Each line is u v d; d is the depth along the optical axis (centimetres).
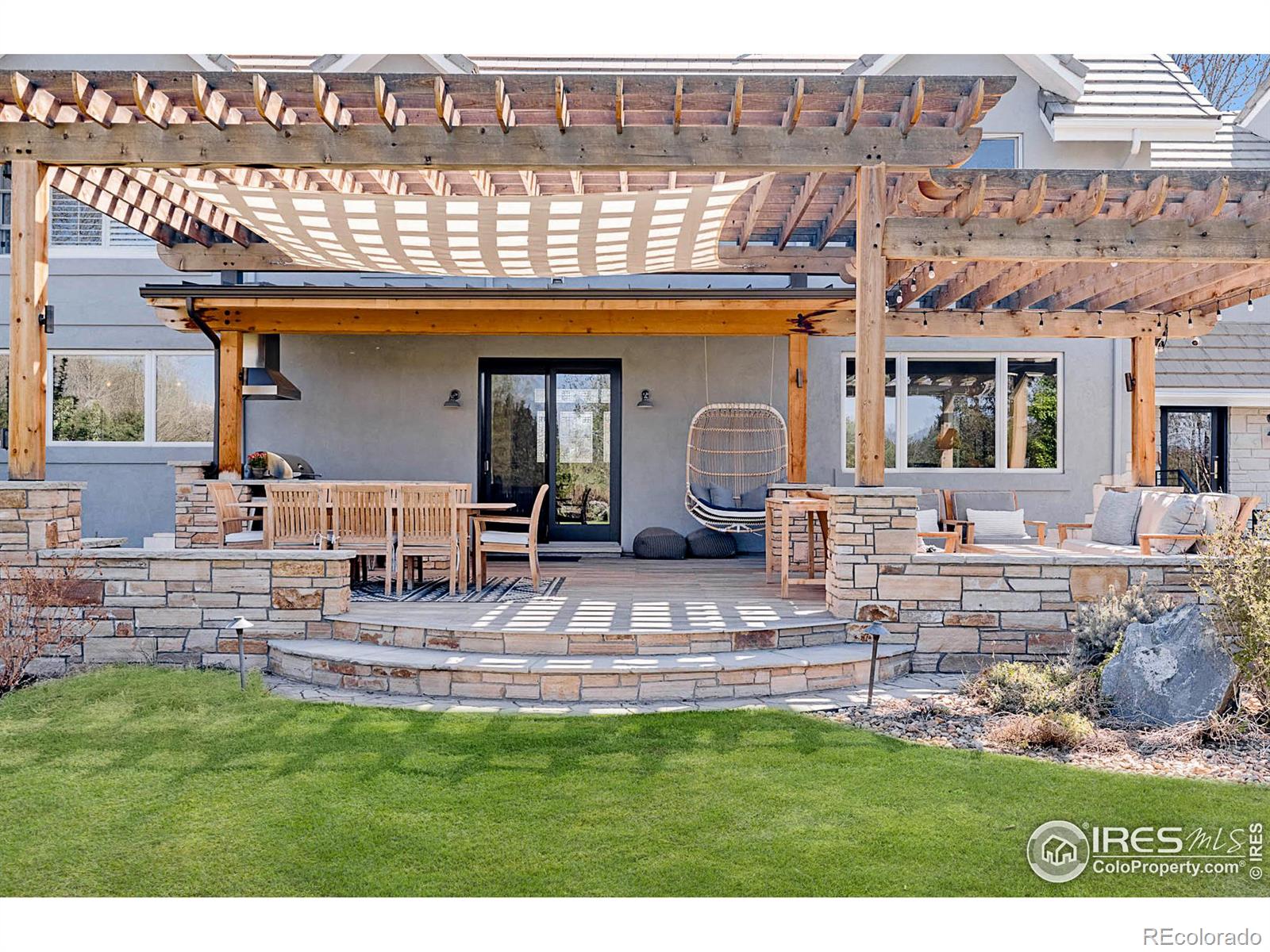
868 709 619
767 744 536
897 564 737
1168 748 539
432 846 404
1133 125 1293
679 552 1248
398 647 703
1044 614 736
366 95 680
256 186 897
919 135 704
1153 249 752
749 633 697
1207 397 1312
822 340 1325
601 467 1347
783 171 718
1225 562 607
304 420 1307
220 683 658
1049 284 1045
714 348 1324
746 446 1327
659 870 383
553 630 684
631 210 789
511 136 700
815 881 375
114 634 728
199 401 1330
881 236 719
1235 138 1600
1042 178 708
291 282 1291
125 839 408
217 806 443
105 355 1327
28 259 711
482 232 859
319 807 443
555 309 1029
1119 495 1048
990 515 1201
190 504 1057
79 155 705
